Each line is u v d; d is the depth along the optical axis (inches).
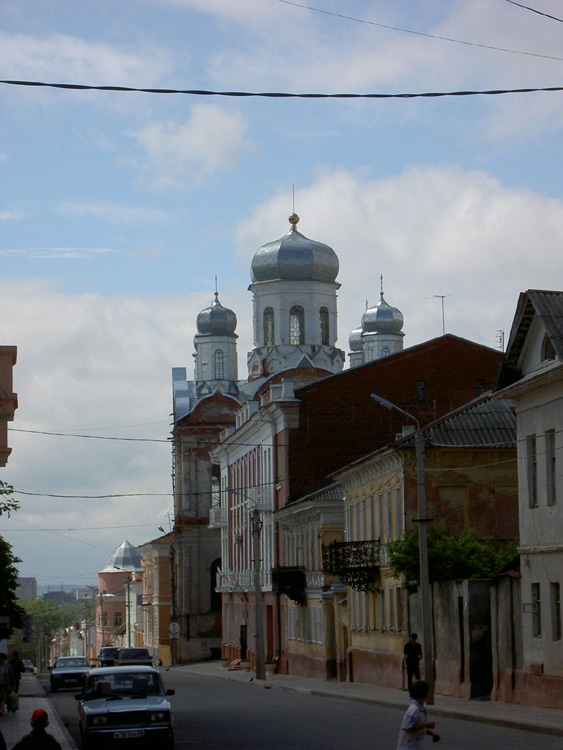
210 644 3996.1
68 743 1102.4
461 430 1839.3
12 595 2050.9
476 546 1648.6
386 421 2733.8
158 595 4483.3
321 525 2365.9
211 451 3804.1
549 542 1342.3
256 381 3882.9
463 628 1529.3
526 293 1392.7
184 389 4382.4
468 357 2751.0
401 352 2741.1
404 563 1658.5
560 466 1331.2
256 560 2426.2
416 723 642.2
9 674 1529.3
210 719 1321.4
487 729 1112.8
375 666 1988.2
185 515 4062.5
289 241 3937.0
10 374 1019.3
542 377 1344.7
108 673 1062.4
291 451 2716.5
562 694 1269.7
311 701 1641.2
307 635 2501.2
